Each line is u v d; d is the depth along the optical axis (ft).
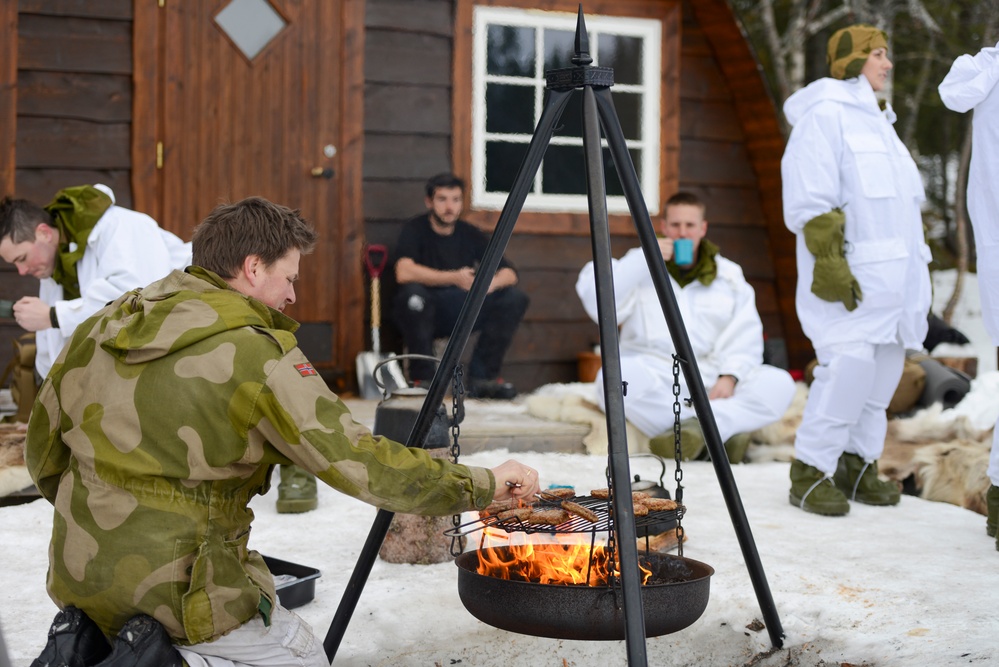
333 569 11.06
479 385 21.81
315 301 22.39
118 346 6.55
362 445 6.56
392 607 9.73
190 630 6.46
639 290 18.16
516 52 23.81
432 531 11.34
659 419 17.60
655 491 10.88
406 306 21.50
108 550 6.41
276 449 6.66
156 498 6.43
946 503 15.26
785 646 9.01
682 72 24.98
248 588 6.73
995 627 9.03
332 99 22.47
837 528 13.03
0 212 13.69
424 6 23.06
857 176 13.82
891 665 8.42
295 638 7.06
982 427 18.44
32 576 10.60
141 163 21.25
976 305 40.45
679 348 8.36
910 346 14.34
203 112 21.66
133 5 21.17
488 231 23.40
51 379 6.95
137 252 13.88
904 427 18.48
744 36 23.91
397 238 22.84
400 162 22.99
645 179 24.64
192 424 6.42
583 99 8.07
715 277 18.43
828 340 14.06
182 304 6.67
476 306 8.14
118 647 6.34
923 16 42.19
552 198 24.02
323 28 22.39
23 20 20.58
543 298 23.86
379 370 20.99
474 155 23.41
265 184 22.11
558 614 7.47
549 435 17.53
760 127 24.88
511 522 7.84
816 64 46.39
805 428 14.15
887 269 13.70
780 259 25.54
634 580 6.66
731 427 17.39
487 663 8.84
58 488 6.81
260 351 6.53
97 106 21.09
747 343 18.10
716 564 11.13
